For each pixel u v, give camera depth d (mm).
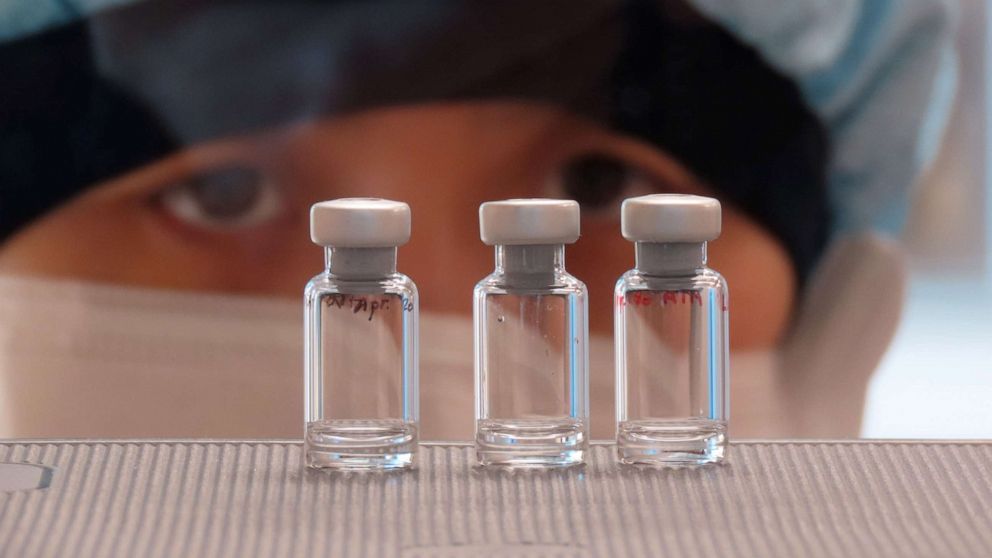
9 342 646
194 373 650
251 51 631
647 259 311
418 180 642
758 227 650
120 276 645
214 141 639
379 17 631
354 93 637
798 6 630
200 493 293
